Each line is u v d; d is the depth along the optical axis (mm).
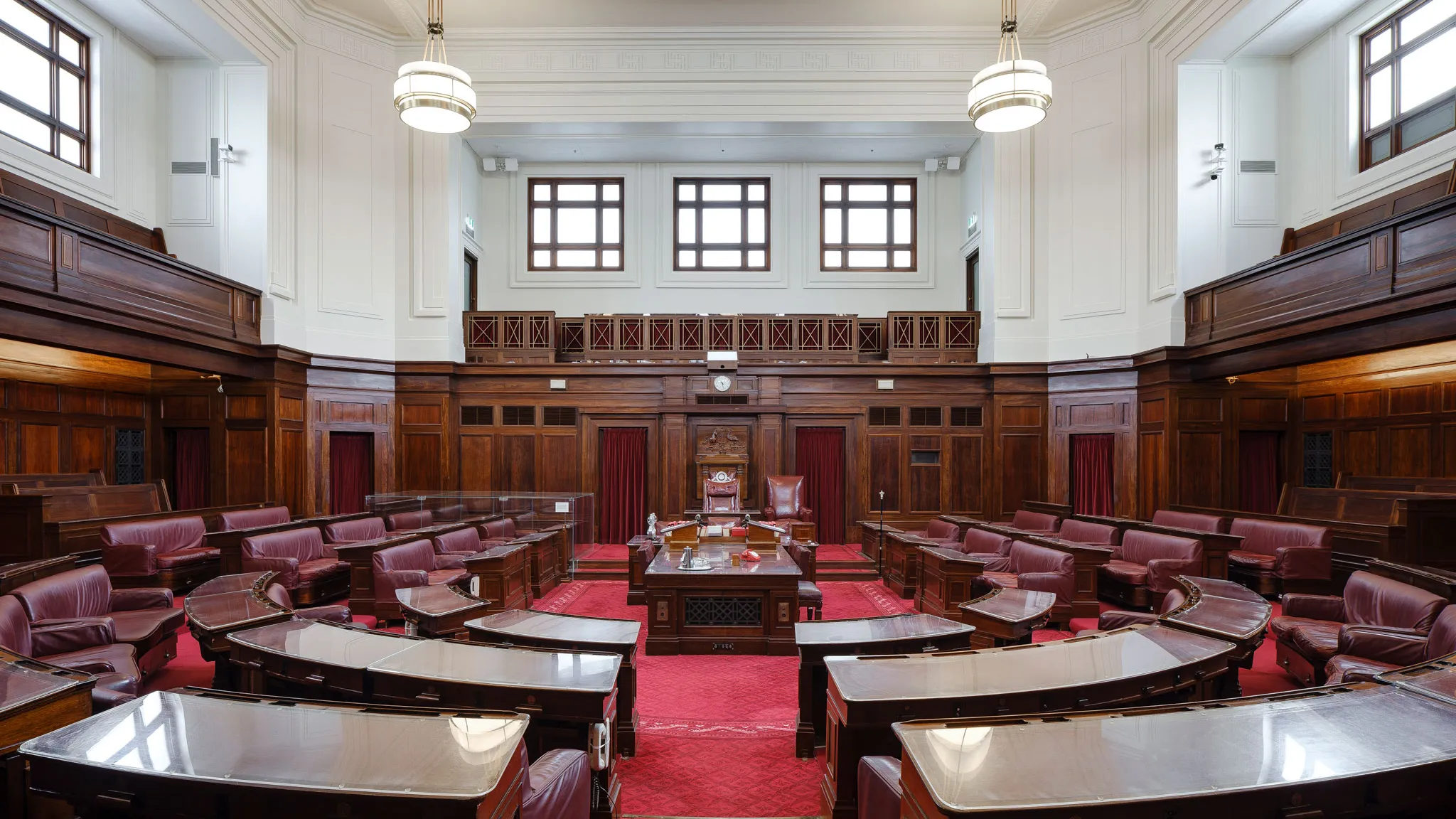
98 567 5141
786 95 11164
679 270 13445
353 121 10945
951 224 13375
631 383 11523
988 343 11398
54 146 8359
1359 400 9352
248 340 9328
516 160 13164
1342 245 7250
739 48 11148
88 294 6918
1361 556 7094
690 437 11391
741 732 4281
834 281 13422
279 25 9930
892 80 11125
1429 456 8531
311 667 3133
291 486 10031
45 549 6547
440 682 2920
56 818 2564
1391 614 4578
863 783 2717
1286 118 9836
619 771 3766
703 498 10766
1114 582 7316
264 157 9812
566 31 11055
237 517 8188
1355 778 1920
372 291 11102
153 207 9711
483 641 3719
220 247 9742
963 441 11508
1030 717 2223
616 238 13445
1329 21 9031
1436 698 2387
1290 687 4859
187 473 10109
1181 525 8758
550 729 3043
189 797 1942
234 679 3621
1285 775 1905
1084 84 10820
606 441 11570
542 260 13414
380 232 11203
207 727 2166
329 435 10562
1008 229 11195
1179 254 9766
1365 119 8891
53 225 6539
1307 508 8461
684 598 5902
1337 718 2254
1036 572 6840
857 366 11438
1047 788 1826
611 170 13438
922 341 11758
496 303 13375
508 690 2861
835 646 3723
